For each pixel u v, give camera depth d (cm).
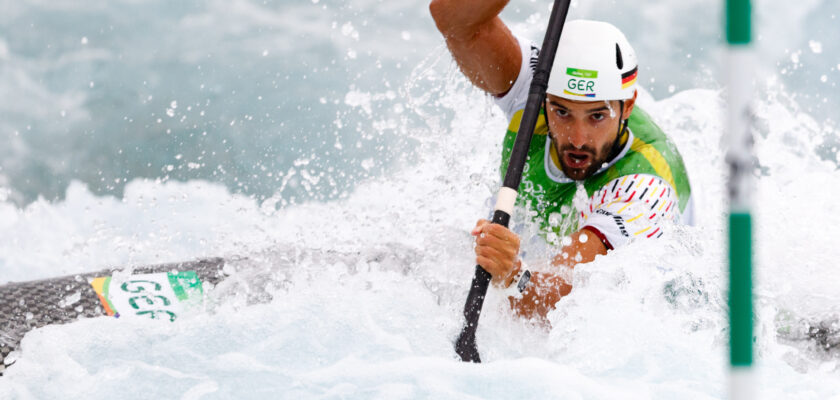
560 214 1203
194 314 1070
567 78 1088
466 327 951
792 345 997
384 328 941
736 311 450
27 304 1080
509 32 1216
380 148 1858
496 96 1241
